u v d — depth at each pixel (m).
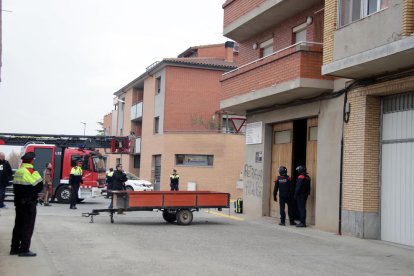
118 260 8.93
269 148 18.33
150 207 14.52
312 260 9.54
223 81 18.98
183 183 34.94
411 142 11.97
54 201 24.17
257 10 16.80
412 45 9.77
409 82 11.48
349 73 12.39
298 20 16.52
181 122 37.31
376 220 12.79
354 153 13.15
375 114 12.96
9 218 14.82
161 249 10.22
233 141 34.16
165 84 37.34
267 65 15.63
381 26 10.88
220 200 15.31
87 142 28.59
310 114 15.35
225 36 19.88
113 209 14.57
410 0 10.05
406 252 10.88
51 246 10.27
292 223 15.44
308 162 16.00
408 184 11.98
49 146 23.09
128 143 29.02
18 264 8.34
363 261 9.62
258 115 18.83
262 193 18.25
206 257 9.46
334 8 12.90
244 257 9.59
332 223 13.90
